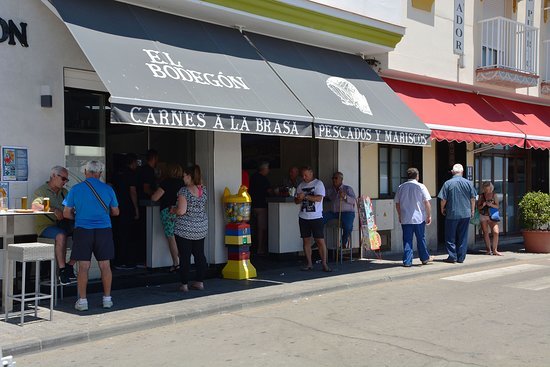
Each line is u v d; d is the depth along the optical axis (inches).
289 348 253.1
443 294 374.6
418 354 241.0
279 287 382.0
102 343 266.8
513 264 522.9
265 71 405.1
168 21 378.0
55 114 342.6
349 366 227.3
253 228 520.4
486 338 265.0
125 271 410.3
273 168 576.4
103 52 314.3
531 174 776.9
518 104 693.3
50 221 329.1
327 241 521.0
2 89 320.2
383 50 514.6
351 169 534.9
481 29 615.2
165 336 277.6
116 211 319.9
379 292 384.2
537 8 692.7
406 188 481.1
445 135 521.7
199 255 370.9
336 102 429.4
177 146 453.4
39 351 253.3
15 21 326.0
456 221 501.7
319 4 446.6
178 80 334.0
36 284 291.6
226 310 326.6
